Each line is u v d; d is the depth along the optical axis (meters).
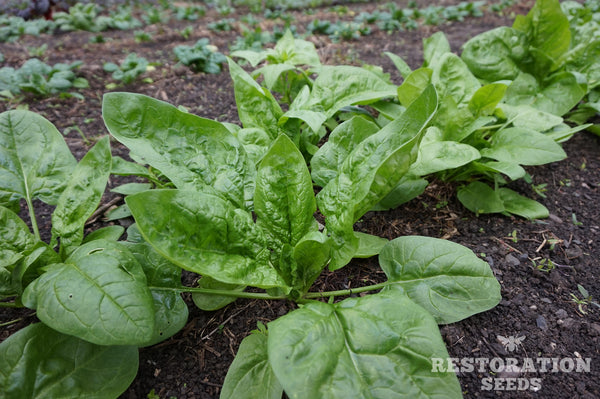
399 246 1.88
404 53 5.19
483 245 2.24
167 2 9.14
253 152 2.17
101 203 2.62
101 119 3.59
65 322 1.24
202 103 3.81
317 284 2.01
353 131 2.03
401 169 1.46
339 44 5.62
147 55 5.20
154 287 1.71
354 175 1.63
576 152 3.09
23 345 1.37
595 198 2.62
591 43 3.37
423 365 1.27
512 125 2.88
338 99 2.48
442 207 2.54
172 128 1.73
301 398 1.14
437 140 2.38
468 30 6.34
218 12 8.58
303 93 2.53
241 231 1.58
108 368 1.44
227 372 1.57
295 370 1.19
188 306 1.91
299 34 6.20
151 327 1.28
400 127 1.59
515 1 8.04
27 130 1.91
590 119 3.47
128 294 1.30
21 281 1.57
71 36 6.19
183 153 1.73
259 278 1.57
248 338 1.59
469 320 1.83
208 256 1.48
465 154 2.12
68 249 1.69
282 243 1.73
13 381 1.30
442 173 2.65
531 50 3.26
